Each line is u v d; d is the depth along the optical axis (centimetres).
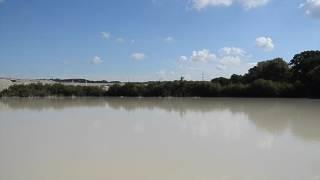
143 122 4144
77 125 3953
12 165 2100
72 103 8300
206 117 4653
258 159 2184
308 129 3434
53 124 4081
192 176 1842
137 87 11900
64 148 2595
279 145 2619
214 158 2220
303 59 10112
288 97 9612
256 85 9969
